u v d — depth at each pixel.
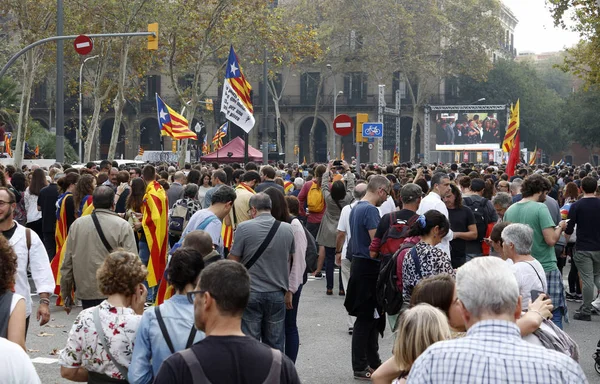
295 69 68.69
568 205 13.65
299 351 9.44
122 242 8.09
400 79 71.56
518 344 3.23
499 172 21.42
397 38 63.47
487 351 3.20
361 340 8.16
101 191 8.15
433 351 3.27
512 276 3.42
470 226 10.23
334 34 62.94
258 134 76.50
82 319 5.06
